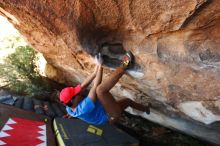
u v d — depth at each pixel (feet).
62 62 15.97
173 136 17.85
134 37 9.52
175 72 9.82
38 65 23.12
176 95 11.48
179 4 7.08
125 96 15.42
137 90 13.46
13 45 25.17
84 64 13.34
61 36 10.90
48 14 9.81
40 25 10.90
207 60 8.38
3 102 18.01
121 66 10.58
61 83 22.35
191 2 6.83
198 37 8.03
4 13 11.69
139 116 19.56
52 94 22.22
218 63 8.27
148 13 7.95
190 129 15.66
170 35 8.55
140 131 18.69
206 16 7.13
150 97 13.50
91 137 14.79
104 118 11.19
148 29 8.66
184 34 8.20
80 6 8.88
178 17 7.54
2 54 24.45
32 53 22.94
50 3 9.34
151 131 18.63
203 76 9.20
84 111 10.66
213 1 6.57
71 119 16.42
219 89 9.36
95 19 9.20
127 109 19.22
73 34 10.19
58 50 13.80
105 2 8.29
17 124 14.83
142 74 11.05
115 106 11.04
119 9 8.38
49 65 21.81
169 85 10.95
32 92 21.44
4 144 12.59
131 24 8.82
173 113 14.39
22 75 22.61
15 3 9.90
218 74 8.67
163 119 16.51
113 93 16.05
